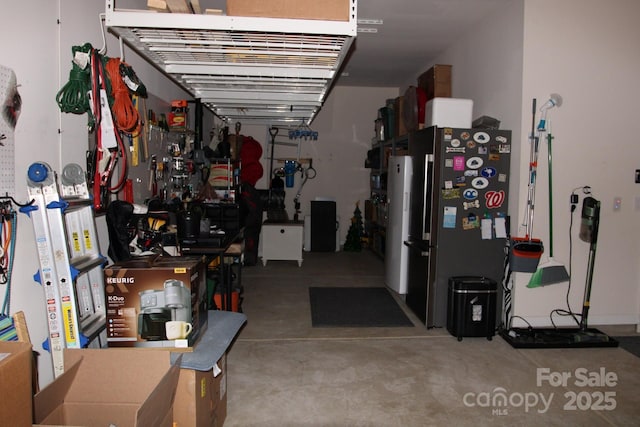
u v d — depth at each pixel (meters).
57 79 2.21
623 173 3.92
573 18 3.77
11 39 1.83
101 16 2.65
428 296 3.98
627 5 3.80
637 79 3.86
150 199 3.40
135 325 2.04
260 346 3.59
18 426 1.37
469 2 4.06
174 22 2.45
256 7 2.47
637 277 4.02
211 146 6.78
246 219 6.39
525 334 3.73
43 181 1.84
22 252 1.92
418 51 5.70
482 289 3.69
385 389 2.89
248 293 5.14
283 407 2.66
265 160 7.91
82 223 2.17
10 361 1.33
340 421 2.52
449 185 3.89
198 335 2.20
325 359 3.35
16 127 1.87
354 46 5.49
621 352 3.51
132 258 2.34
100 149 2.43
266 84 4.05
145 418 1.52
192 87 4.23
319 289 5.35
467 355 3.44
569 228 3.90
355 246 7.82
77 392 1.79
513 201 3.91
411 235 4.46
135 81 2.59
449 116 4.09
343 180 8.06
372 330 3.97
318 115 7.95
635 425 2.52
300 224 6.57
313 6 2.49
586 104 3.83
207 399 2.16
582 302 3.98
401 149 6.45
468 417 2.58
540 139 3.80
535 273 3.81
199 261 2.24
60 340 1.89
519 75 3.82
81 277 2.16
